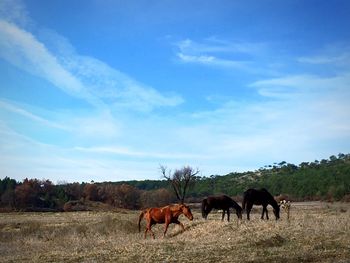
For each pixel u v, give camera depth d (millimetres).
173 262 15391
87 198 107625
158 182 148500
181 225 23953
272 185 126188
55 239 26203
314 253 16531
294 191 115312
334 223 22938
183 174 70000
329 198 103188
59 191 109312
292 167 165375
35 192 106562
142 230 29203
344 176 112000
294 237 19453
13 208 92125
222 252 16969
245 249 17375
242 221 24312
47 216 64938
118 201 106062
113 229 29953
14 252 21359
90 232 29453
